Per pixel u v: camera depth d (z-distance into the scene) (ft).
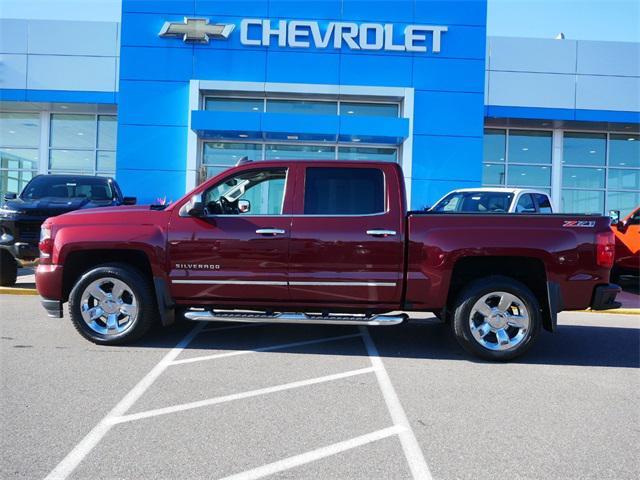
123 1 53.11
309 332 22.95
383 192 18.97
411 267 18.52
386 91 53.98
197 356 18.60
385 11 54.24
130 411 13.38
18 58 57.62
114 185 36.81
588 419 13.41
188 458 10.91
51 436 11.84
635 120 59.31
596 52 59.06
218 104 55.62
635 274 37.42
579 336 23.67
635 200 64.54
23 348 19.01
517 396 15.07
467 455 11.27
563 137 64.39
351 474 10.37
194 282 18.83
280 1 53.83
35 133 63.67
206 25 53.26
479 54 54.34
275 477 10.19
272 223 18.79
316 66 53.93
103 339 19.31
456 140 54.24
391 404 14.23
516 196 31.89
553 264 18.12
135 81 53.21
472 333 18.40
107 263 19.56
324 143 56.29
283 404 14.07
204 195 19.35
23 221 30.32
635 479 10.35
